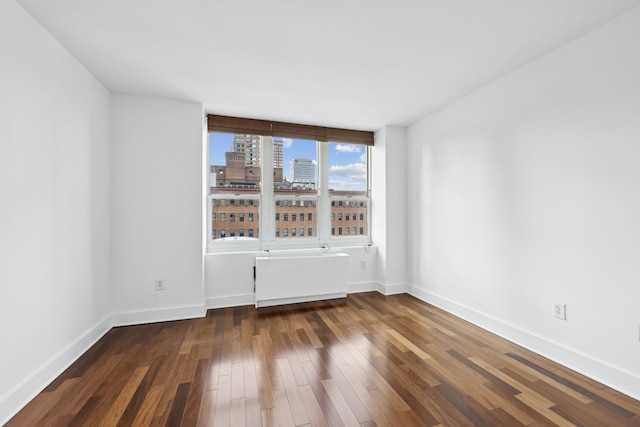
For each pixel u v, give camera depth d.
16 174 1.67
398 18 1.80
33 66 1.80
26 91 1.74
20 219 1.70
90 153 2.49
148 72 2.50
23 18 1.71
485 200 2.81
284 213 3.97
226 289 3.52
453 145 3.22
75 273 2.26
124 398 1.76
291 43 2.09
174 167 3.07
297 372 2.04
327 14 1.77
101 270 2.68
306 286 3.63
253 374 2.02
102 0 1.63
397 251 4.08
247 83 2.72
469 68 2.46
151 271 3.00
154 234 3.01
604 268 1.89
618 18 1.79
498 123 2.65
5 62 1.58
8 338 1.61
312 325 2.92
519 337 2.46
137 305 2.96
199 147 3.15
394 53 2.22
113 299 2.89
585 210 1.99
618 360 1.82
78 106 2.31
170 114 3.07
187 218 3.12
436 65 2.41
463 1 1.66
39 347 1.85
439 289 3.47
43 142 1.89
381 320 3.05
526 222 2.40
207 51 2.18
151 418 1.59
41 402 1.72
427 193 3.66
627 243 1.78
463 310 3.08
